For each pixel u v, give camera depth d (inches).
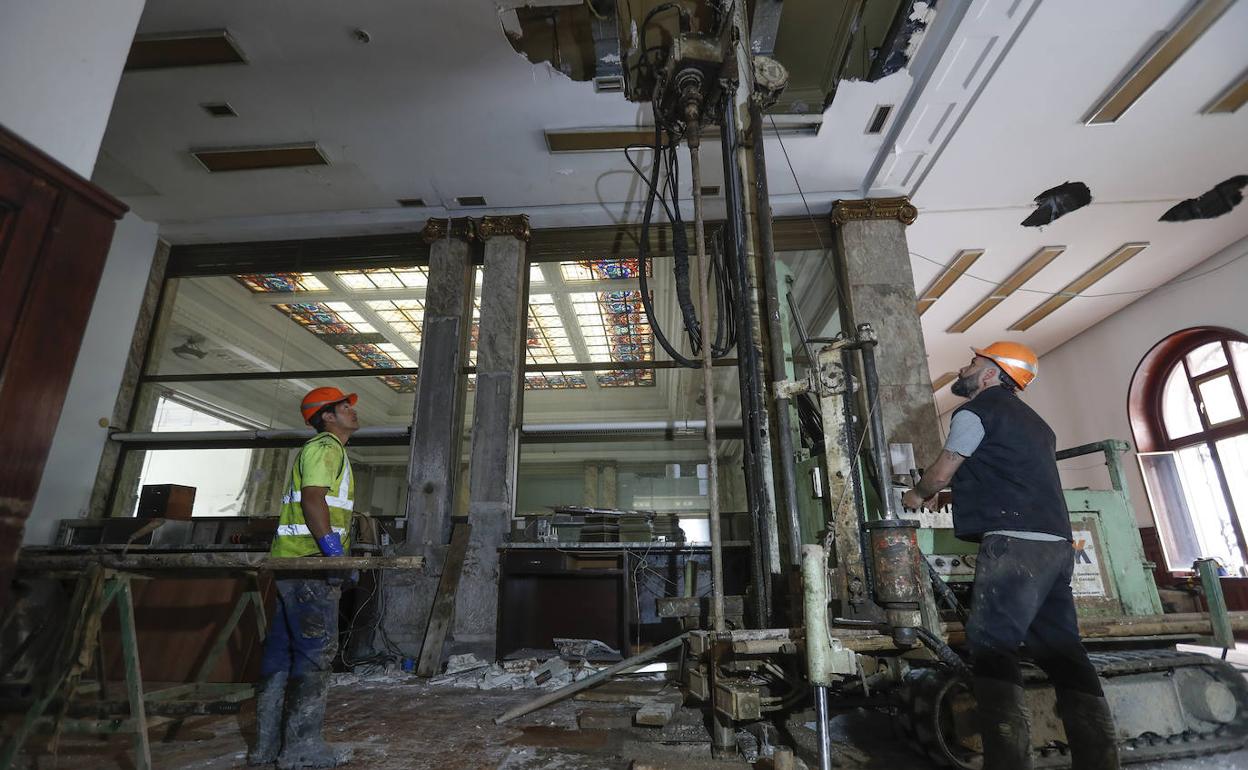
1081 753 73.7
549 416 246.4
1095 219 260.2
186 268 259.1
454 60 175.6
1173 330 329.1
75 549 164.2
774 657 102.7
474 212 247.4
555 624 180.7
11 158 66.3
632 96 185.8
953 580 115.8
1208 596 96.7
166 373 255.3
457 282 236.5
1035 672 85.4
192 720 107.1
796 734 98.8
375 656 175.6
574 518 191.2
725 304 154.6
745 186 134.2
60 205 71.5
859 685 100.9
